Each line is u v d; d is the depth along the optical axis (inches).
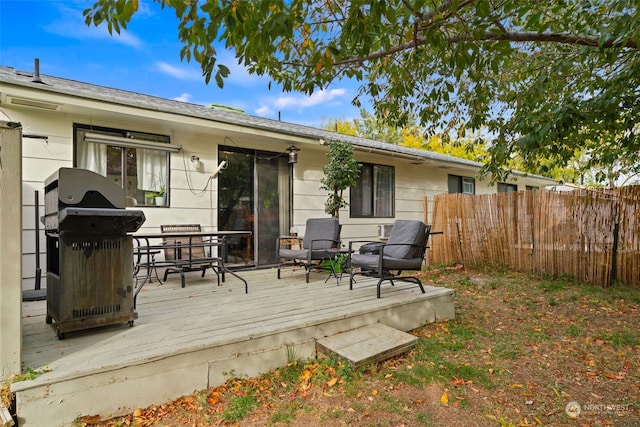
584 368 108.0
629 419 81.7
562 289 207.6
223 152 225.6
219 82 86.4
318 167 273.4
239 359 96.5
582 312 164.4
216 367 92.4
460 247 295.9
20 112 159.6
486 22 98.0
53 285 101.1
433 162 334.0
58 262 98.0
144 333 98.9
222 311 123.9
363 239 301.6
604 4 120.3
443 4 91.7
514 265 261.4
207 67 84.1
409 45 113.8
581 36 116.0
